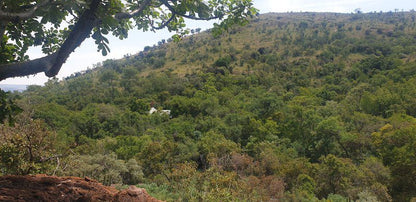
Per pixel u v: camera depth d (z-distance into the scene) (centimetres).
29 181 278
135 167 2453
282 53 11206
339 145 3734
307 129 3959
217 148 2895
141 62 12850
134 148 3338
